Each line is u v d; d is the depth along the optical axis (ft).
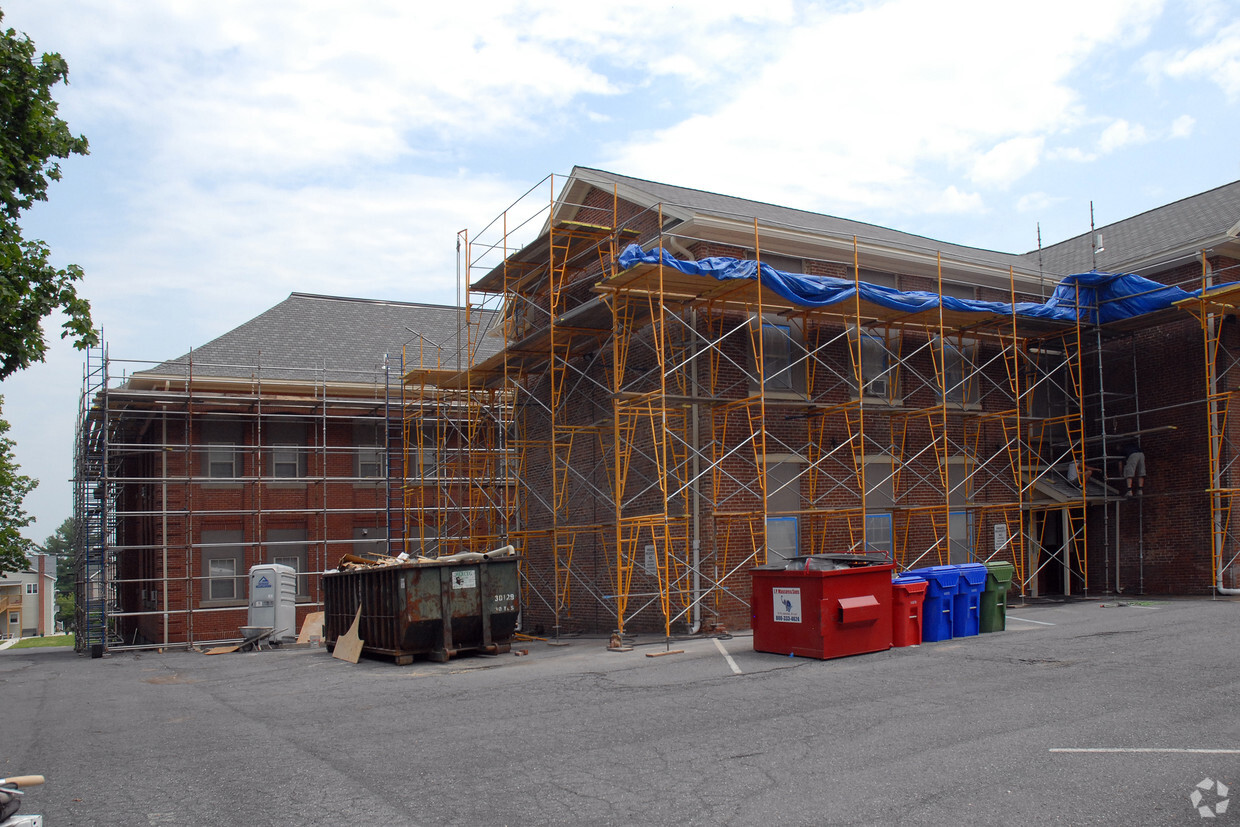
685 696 39.68
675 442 67.21
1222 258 78.43
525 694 42.63
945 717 33.06
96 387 88.07
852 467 72.28
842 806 23.76
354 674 54.34
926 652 48.91
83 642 99.91
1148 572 80.38
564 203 81.35
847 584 49.08
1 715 45.16
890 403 74.33
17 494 131.95
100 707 46.26
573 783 26.89
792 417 70.13
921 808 23.39
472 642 60.29
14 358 53.36
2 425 113.70
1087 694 35.83
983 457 79.92
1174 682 37.24
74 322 55.57
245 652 78.28
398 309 118.52
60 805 26.55
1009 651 47.55
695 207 73.77
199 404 94.12
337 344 107.65
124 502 115.14
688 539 65.16
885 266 76.54
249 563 94.68
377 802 25.75
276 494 97.19
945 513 75.97
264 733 36.17
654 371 69.87
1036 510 84.79
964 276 80.69
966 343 80.79
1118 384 84.58
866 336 74.90
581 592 77.97
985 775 25.82
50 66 54.80
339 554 98.73
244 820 24.54
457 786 27.04
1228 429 75.97
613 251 69.15
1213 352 73.67
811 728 32.37
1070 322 78.23
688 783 26.37
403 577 57.67
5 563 126.52
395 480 101.86
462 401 98.27
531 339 74.43
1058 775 25.54
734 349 68.08
